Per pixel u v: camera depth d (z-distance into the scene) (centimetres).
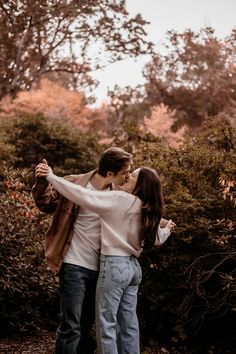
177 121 2950
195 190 452
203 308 418
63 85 2645
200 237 418
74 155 1111
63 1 1814
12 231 436
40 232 460
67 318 289
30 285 441
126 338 296
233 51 2844
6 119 1225
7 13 1797
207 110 2961
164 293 419
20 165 1074
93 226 300
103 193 292
